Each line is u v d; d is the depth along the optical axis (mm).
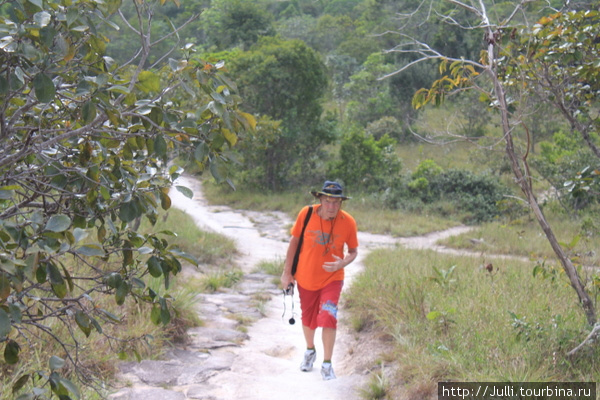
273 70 25797
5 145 2670
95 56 2629
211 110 2438
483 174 24688
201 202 25750
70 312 2857
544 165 22641
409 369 4695
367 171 26250
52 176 2613
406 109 40156
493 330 5102
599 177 5555
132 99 2529
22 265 2008
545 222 4949
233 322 7152
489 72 5102
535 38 5504
